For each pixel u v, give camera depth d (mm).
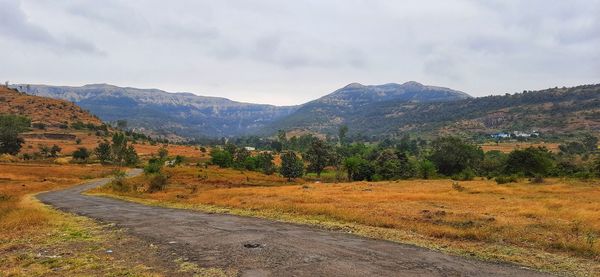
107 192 51469
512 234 16688
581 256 13352
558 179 64438
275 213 24906
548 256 13281
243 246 14680
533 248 14578
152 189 53344
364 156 121312
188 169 92625
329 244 15023
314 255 13133
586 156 115000
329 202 31141
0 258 13367
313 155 113250
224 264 12031
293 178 97688
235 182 76688
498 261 12633
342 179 95812
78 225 21062
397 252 13688
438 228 18016
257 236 16812
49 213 27125
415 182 68188
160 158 143250
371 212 24484
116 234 17891
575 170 76625
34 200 40156
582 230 17859
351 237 16641
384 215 23172
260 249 14102
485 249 14273
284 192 42156
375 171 91062
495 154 141000
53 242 16062
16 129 144125
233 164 121688
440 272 11148
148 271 11430
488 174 89375
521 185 51531
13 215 23547
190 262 12367
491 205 29172
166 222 21625
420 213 24250
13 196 42406
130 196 44531
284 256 13000
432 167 89375
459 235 16531
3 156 126062
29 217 22312
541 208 26188
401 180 79750
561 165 80875
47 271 11570
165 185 55938
